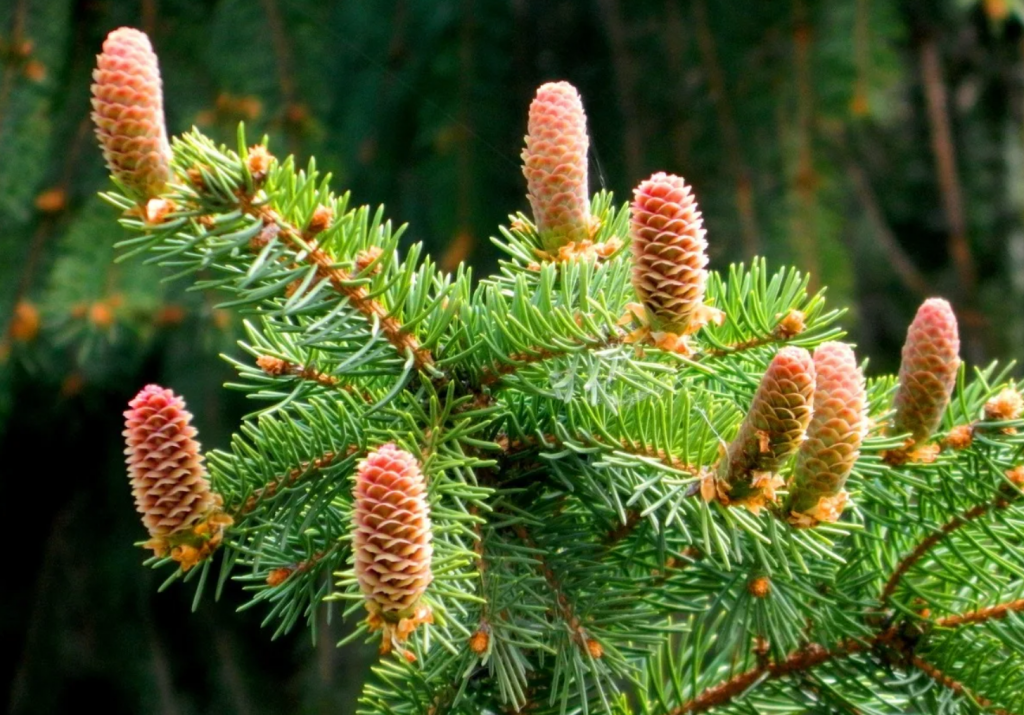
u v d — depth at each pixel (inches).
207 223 27.9
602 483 29.2
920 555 30.3
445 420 28.6
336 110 67.7
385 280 28.2
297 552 29.6
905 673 30.6
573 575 29.5
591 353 28.1
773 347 30.1
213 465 29.1
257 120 60.4
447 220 64.3
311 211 27.7
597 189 65.8
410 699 30.3
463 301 28.7
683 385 30.2
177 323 61.0
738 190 63.2
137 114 27.3
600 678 29.5
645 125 65.1
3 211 58.6
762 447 27.2
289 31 61.3
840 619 30.3
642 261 27.5
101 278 58.3
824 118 62.9
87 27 61.7
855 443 27.7
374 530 26.0
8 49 57.9
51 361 66.9
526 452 29.4
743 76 63.2
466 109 64.9
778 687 31.1
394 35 65.2
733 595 30.4
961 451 30.1
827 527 28.3
